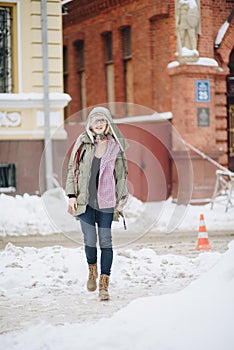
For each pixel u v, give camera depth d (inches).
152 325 507.5
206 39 1588.3
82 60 2000.5
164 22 1628.9
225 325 485.7
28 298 673.6
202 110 1585.9
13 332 546.9
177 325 500.7
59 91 1461.6
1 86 1445.6
